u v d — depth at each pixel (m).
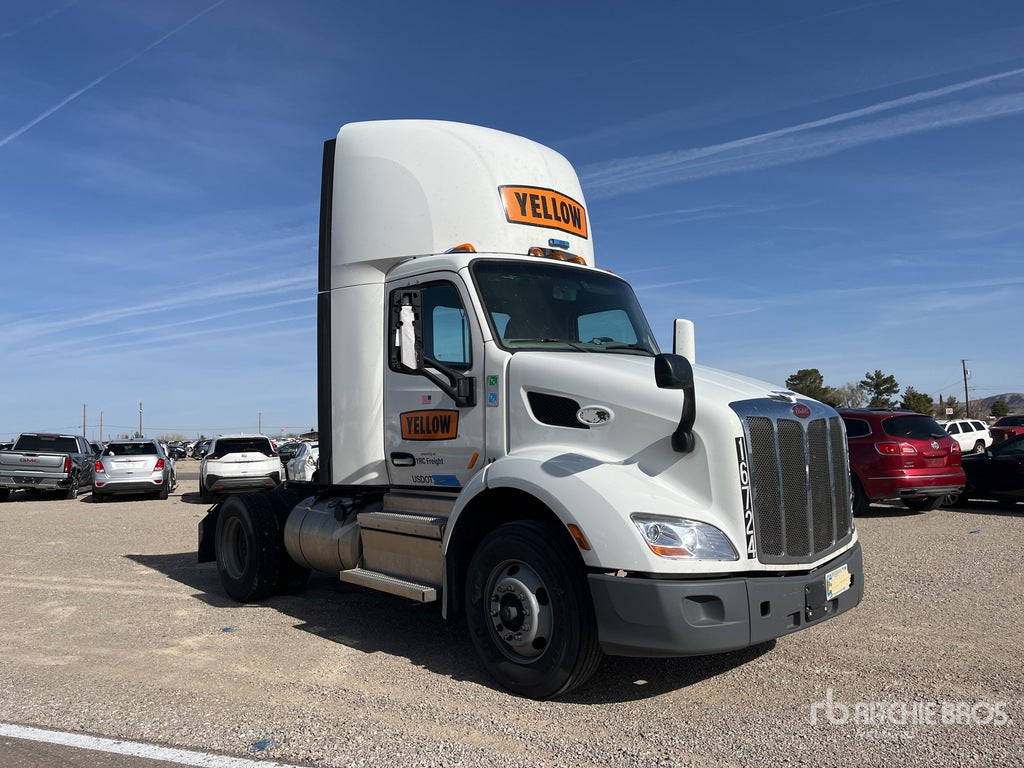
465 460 5.25
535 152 6.22
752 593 4.07
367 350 6.00
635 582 3.98
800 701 4.32
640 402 4.48
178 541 11.41
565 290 5.66
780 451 4.35
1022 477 12.53
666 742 3.79
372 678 4.80
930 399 52.53
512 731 3.94
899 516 12.20
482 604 4.66
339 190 6.22
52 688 4.68
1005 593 6.77
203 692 4.57
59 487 20.00
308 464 13.15
